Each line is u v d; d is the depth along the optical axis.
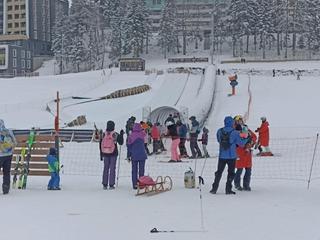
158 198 11.27
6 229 8.14
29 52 122.62
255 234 7.59
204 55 117.56
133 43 110.31
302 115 37.31
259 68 77.12
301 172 16.23
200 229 7.97
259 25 110.75
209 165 18.62
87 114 41.75
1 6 140.62
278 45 112.81
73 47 109.38
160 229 8.02
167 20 117.44
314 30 108.75
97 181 14.93
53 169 13.13
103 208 10.03
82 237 7.56
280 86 54.06
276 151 22.53
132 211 9.66
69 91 57.22
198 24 132.25
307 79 59.56
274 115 37.69
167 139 26.00
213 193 11.97
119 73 74.38
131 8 111.88
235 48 117.38
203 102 40.12
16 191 12.73
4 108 44.94
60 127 33.91
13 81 70.25
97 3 129.25
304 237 7.38
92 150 23.56
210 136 29.41
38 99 50.12
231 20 112.44
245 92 50.47
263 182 14.06
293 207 9.95
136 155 13.07
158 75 67.06
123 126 34.22
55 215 9.31
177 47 121.06
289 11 113.56
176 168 17.83
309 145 23.69
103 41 118.75
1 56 115.19
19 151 14.25
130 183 14.45
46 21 143.12
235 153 11.77
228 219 8.74
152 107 40.97
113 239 7.42
